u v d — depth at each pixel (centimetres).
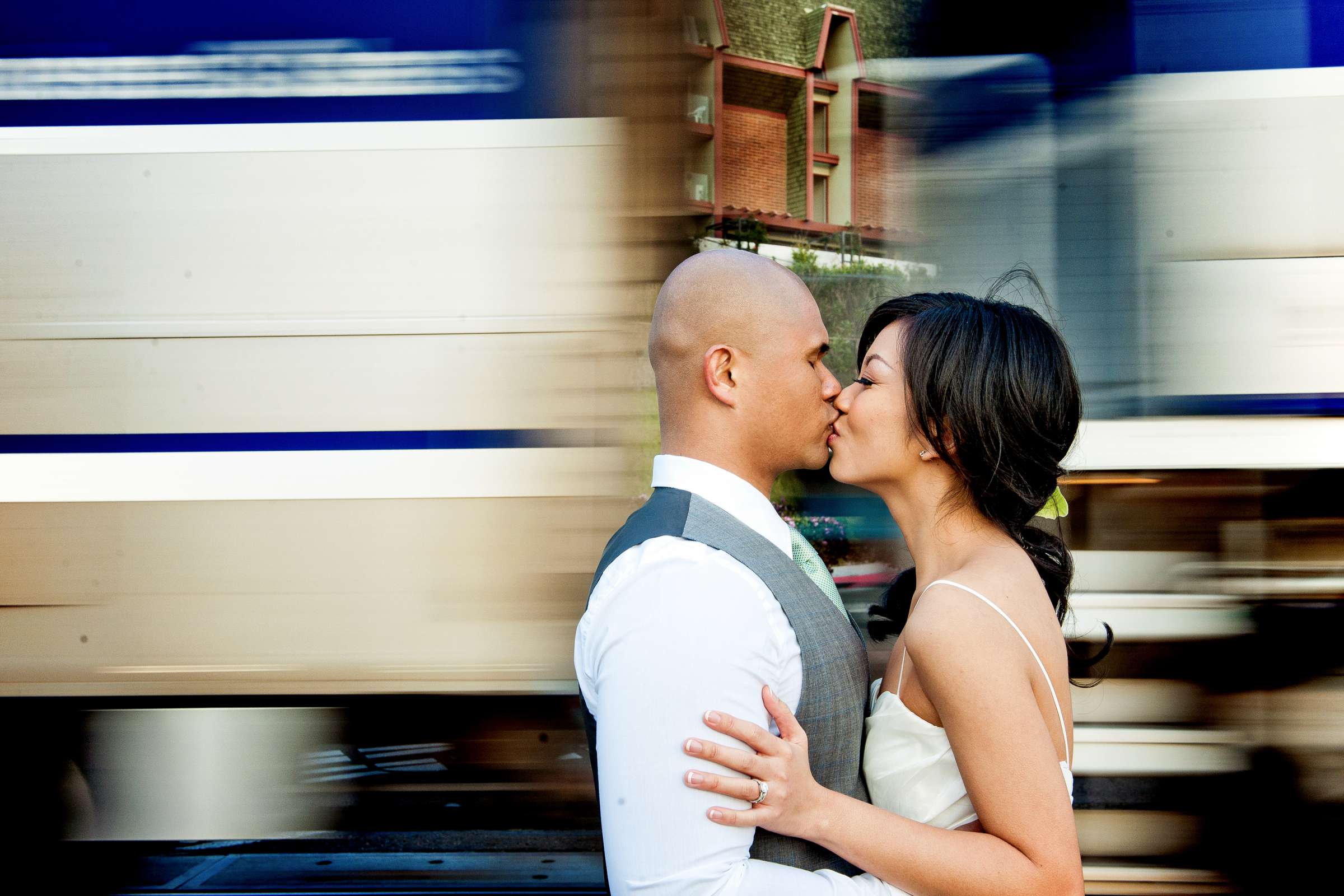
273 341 176
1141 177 185
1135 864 183
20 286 177
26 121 178
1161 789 184
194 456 176
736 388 131
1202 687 184
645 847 112
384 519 175
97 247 177
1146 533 184
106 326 176
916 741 129
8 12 178
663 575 119
